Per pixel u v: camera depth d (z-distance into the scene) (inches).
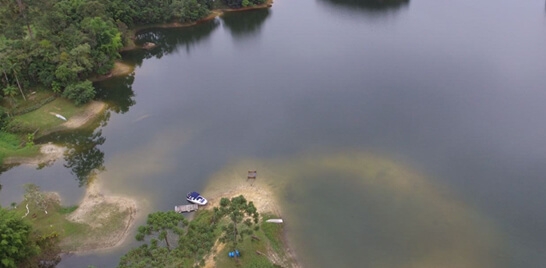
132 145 4591.5
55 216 3624.5
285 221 3553.2
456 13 7431.1
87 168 4254.4
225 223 3380.9
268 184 3954.2
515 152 4227.4
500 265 3179.1
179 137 4694.9
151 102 5403.5
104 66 5777.6
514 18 7062.0
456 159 4180.6
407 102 5064.0
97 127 4904.0
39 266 3193.9
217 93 5546.3
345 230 3479.3
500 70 5580.7
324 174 4060.0
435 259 3230.8
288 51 6569.9
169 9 7450.8
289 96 5364.2
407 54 6166.3
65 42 5482.3
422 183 3914.9
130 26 7121.1
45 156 4399.6
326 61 6151.6
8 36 5438.0
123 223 3560.5
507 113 4761.3
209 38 7268.7
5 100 4911.4
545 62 5703.7
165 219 2965.1
